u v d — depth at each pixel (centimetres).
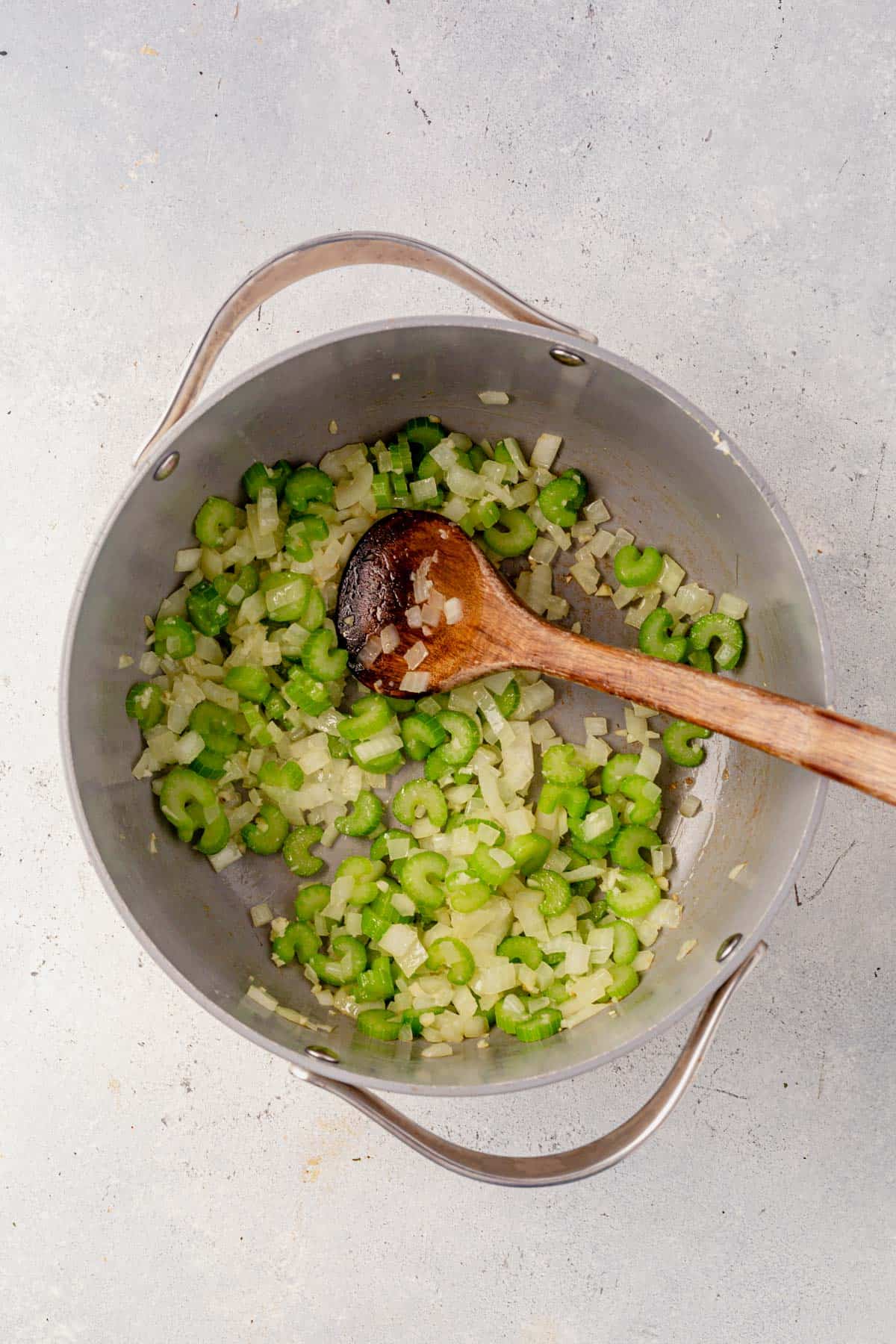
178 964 60
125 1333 66
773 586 60
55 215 66
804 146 65
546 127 66
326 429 64
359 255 57
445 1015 63
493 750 66
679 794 66
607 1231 66
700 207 66
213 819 64
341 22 65
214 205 66
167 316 66
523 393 62
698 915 63
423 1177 66
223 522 63
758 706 55
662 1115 55
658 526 65
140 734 63
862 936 66
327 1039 61
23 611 66
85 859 66
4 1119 66
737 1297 66
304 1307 66
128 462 66
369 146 66
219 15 65
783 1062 66
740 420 66
